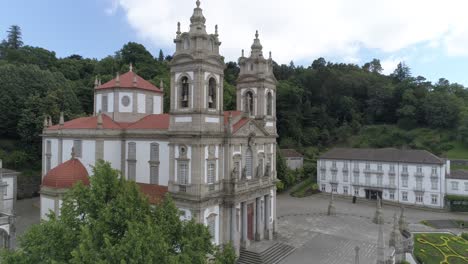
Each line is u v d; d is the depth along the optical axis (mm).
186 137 40156
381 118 144250
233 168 44469
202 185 39719
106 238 18234
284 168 97062
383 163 92000
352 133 134875
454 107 122188
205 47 40656
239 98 53469
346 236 54125
